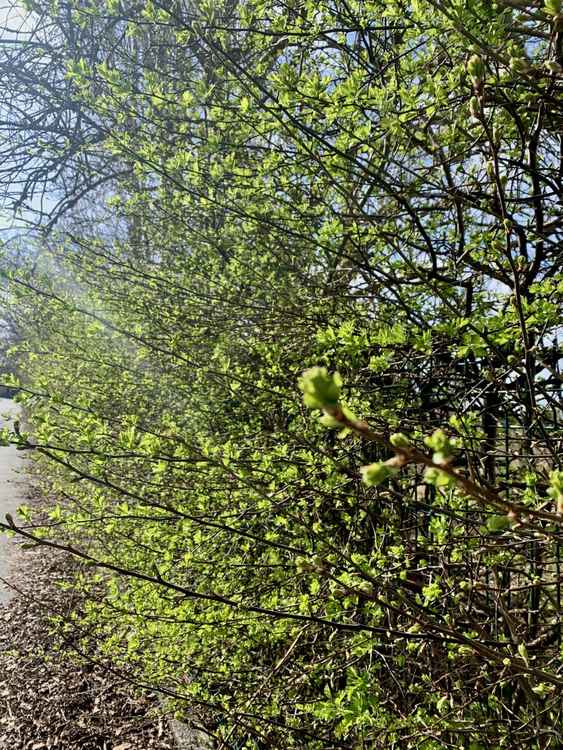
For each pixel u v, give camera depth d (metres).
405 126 2.25
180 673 3.06
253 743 2.75
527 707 2.18
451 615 2.06
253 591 2.90
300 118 2.65
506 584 2.63
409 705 2.27
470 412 2.48
